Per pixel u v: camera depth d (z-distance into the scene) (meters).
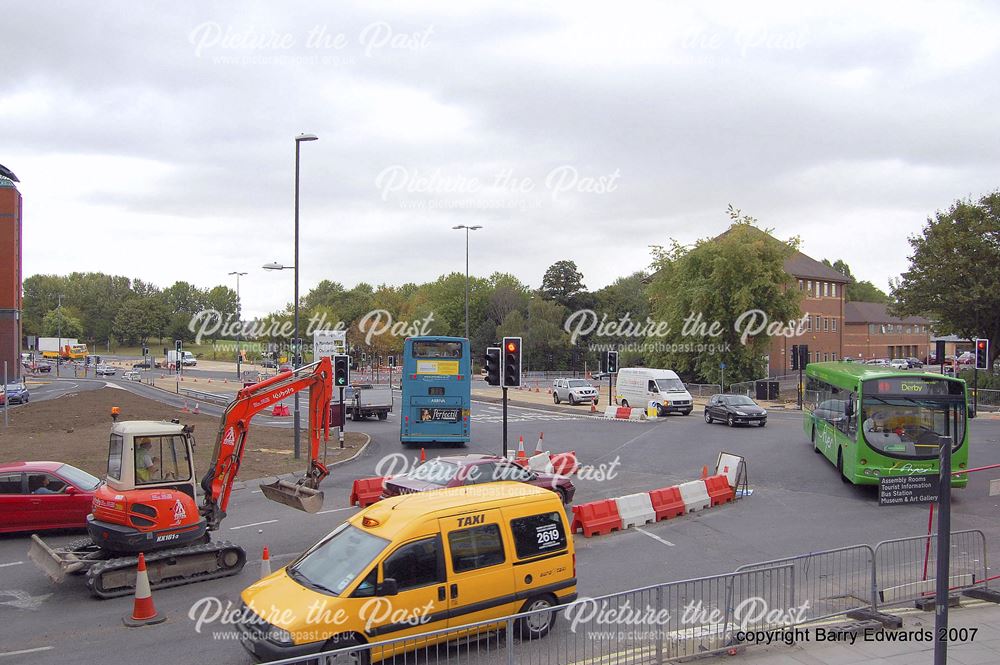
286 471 22.66
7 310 51.00
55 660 8.85
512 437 31.56
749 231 53.25
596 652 8.73
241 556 12.47
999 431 31.83
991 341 50.44
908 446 17.61
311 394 14.01
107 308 146.88
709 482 17.77
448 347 28.52
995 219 48.56
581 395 47.78
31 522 14.93
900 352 100.25
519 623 8.87
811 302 73.25
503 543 8.85
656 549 13.88
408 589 8.09
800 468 22.73
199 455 24.17
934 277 49.19
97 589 11.13
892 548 12.41
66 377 78.75
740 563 12.83
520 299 91.06
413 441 28.27
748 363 53.59
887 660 8.48
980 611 10.29
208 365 102.88
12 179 52.06
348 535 8.71
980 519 16.19
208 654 9.02
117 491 11.95
